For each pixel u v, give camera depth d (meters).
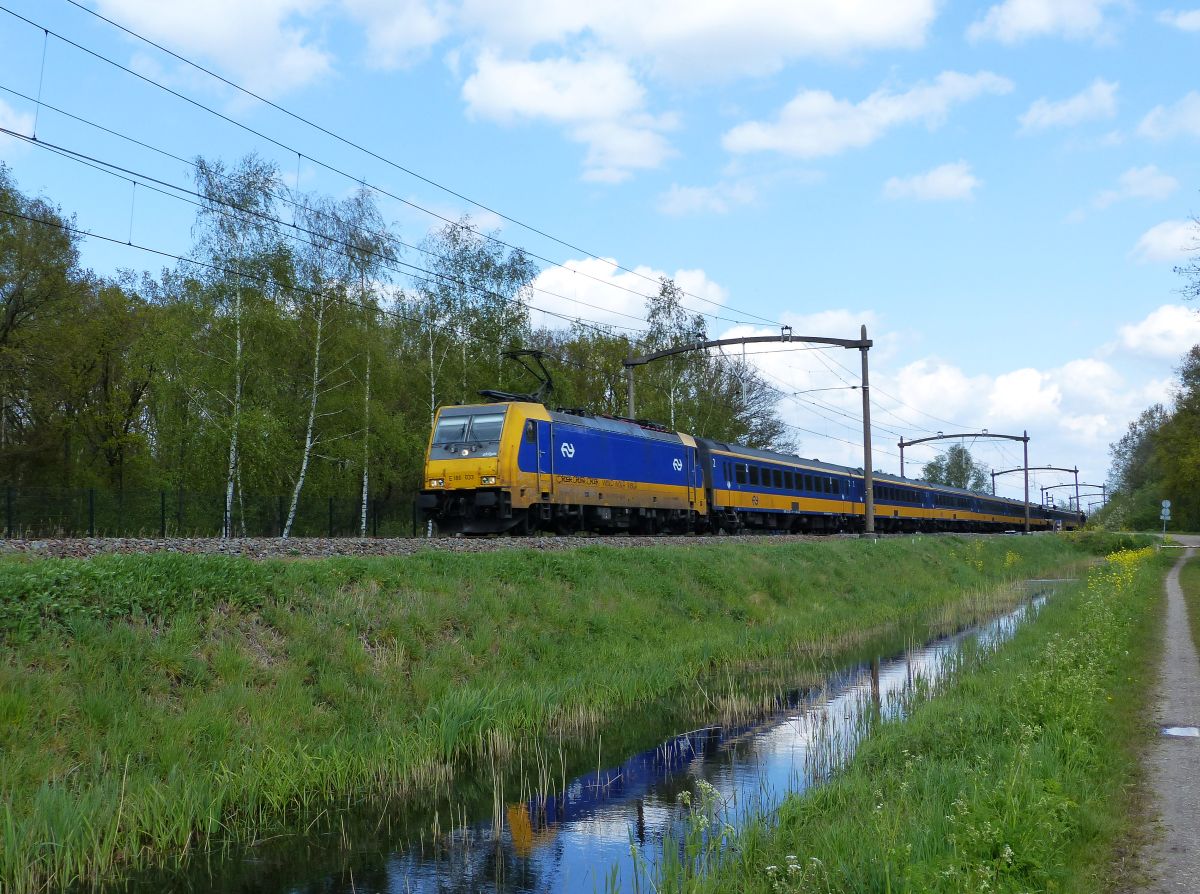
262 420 30.80
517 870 8.08
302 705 11.01
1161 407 113.12
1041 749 8.36
